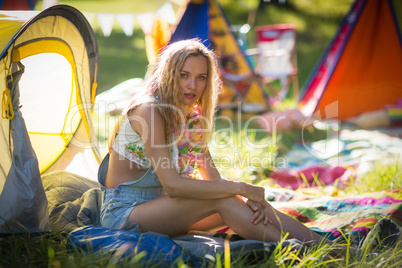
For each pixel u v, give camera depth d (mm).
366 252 3293
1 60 3393
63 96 4594
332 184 5875
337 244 3287
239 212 3293
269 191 4902
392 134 8492
